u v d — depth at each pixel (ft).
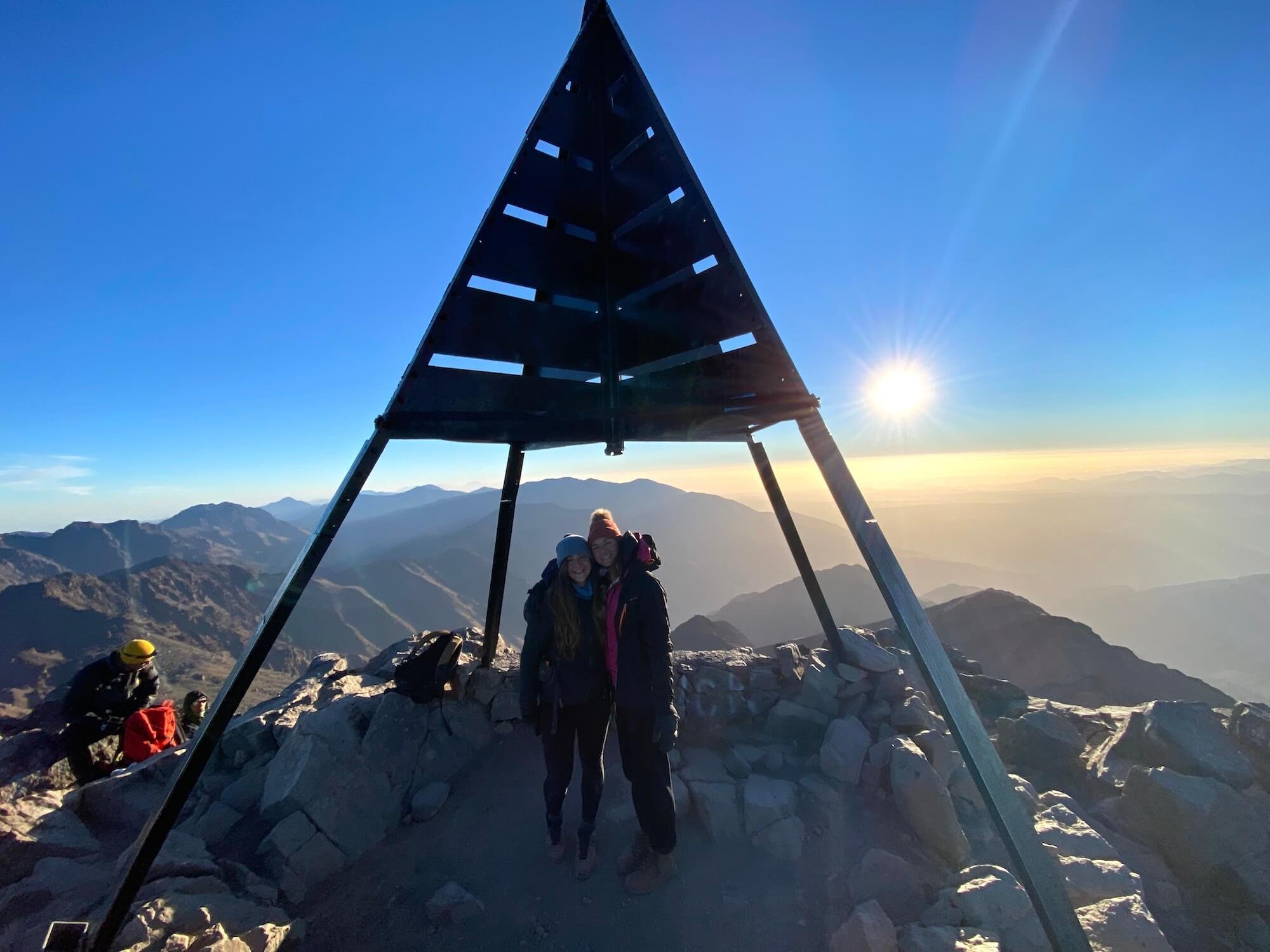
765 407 10.75
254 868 11.25
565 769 11.01
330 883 11.13
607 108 13.08
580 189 12.74
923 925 8.86
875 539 9.21
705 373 11.58
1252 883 9.22
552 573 10.97
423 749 14.25
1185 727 12.20
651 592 10.34
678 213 11.72
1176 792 10.52
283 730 14.73
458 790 13.74
